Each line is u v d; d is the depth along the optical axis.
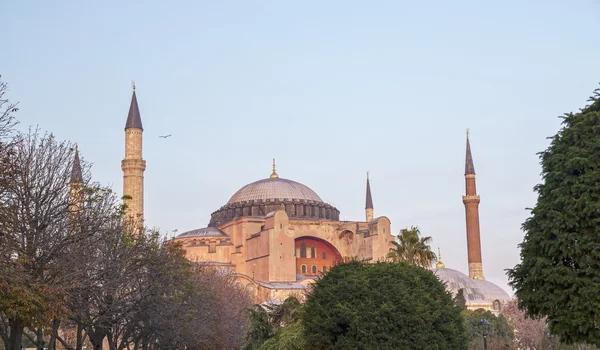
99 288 39.41
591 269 36.47
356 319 48.00
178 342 59.47
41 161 38.19
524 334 115.56
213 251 140.12
